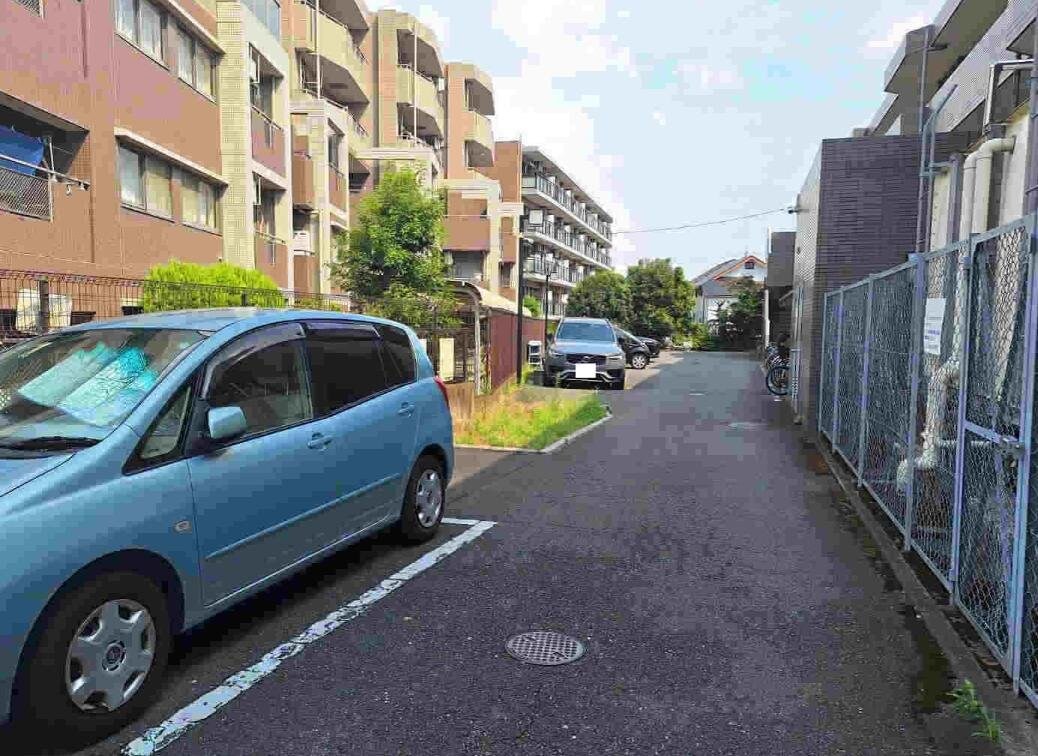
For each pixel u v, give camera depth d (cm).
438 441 580
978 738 308
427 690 345
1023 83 974
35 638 273
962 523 433
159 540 320
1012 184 796
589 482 806
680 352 5059
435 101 3584
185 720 317
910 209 1070
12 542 265
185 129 1503
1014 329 358
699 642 400
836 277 1113
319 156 2241
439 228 1825
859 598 467
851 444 848
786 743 305
